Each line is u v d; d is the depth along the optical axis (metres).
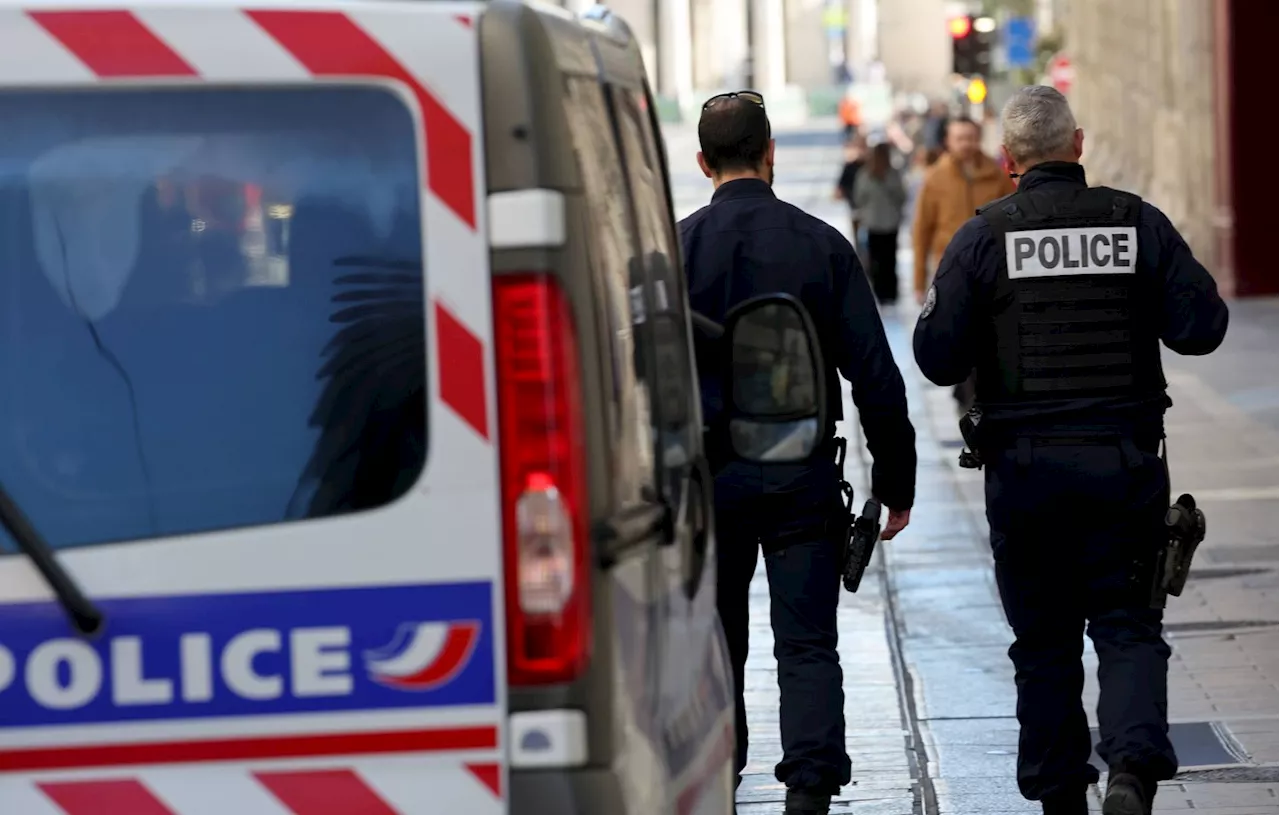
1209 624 22.22
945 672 20.69
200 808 7.86
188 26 7.89
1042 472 13.77
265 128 7.92
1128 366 13.80
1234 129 58.34
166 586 7.85
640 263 9.23
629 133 9.53
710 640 10.48
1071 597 14.21
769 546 14.32
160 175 7.94
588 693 7.87
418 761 7.85
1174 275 13.80
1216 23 59.91
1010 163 14.30
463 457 7.84
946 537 27.44
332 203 7.90
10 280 7.96
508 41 7.88
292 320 7.91
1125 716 13.49
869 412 14.34
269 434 7.91
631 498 8.48
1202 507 28.92
